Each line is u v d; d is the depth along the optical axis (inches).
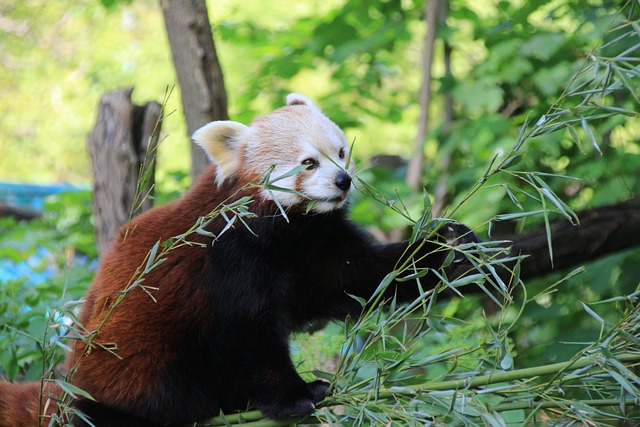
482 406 225.8
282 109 315.0
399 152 906.1
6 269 544.7
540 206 450.0
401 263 301.4
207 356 287.7
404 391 235.5
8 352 335.9
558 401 226.5
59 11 1194.6
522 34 514.9
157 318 283.1
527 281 377.4
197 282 283.0
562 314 434.0
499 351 237.5
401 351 255.0
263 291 281.0
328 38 575.8
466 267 329.7
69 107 1183.6
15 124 1192.8
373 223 501.7
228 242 283.1
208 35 441.1
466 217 470.9
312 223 299.6
